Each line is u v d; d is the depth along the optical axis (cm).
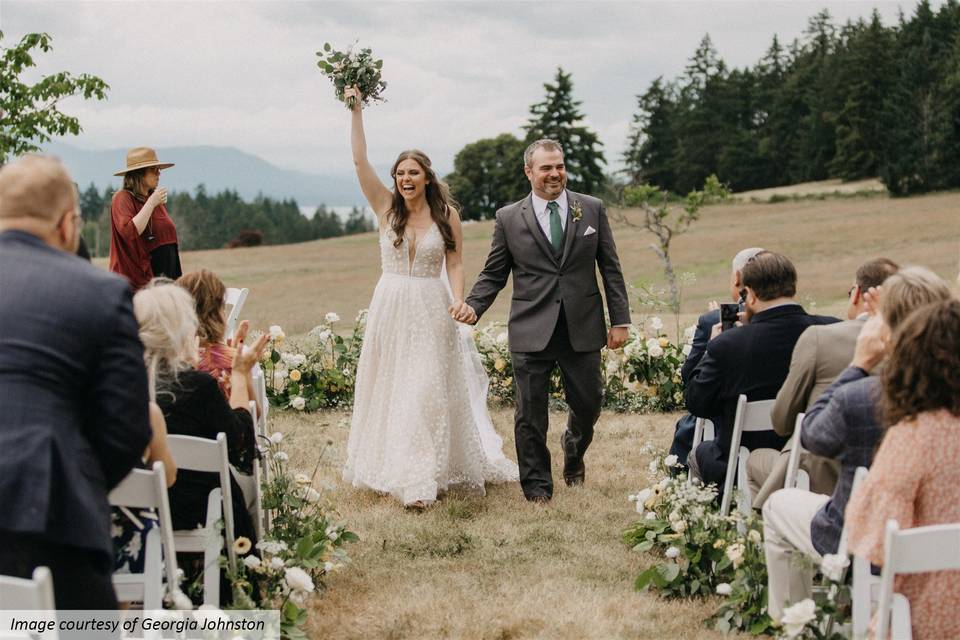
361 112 578
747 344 438
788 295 442
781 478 396
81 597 240
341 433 766
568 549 498
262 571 362
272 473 492
